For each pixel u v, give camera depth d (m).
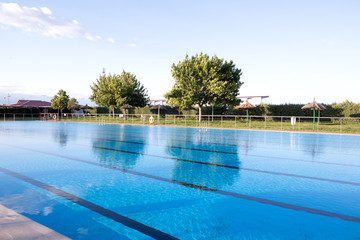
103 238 3.12
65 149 10.62
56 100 46.00
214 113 36.25
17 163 7.73
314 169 7.16
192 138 15.05
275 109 32.66
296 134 17.75
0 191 4.94
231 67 28.25
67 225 3.48
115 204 4.33
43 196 4.68
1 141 13.27
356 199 4.64
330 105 30.25
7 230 3.04
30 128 22.97
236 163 7.96
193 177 6.23
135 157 8.86
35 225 3.22
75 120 36.62
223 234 3.28
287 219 3.76
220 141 13.57
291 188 5.34
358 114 28.19
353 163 8.02
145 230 3.37
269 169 7.15
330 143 12.91
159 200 4.57
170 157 8.93
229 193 5.00
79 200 4.50
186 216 3.86
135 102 38.72
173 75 29.22
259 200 4.60
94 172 6.64
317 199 4.64
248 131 20.28
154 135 16.78
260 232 3.34
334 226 3.52
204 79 27.97
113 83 37.06
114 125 27.95
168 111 41.69
